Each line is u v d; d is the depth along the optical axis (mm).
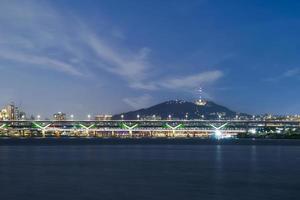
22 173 96375
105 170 102688
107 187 75750
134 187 75812
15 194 68812
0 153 175250
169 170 102812
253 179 86188
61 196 67188
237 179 86125
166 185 78125
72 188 74625
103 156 155000
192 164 119812
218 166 113438
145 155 161250
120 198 65875
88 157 148625
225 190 72875
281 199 65500
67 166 113250
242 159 139375
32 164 119250
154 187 75875
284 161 130625
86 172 98500
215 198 65938
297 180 84625
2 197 66438
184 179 86125
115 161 130125
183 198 65938
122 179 86062
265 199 65438
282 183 80562
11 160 134250
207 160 134875
